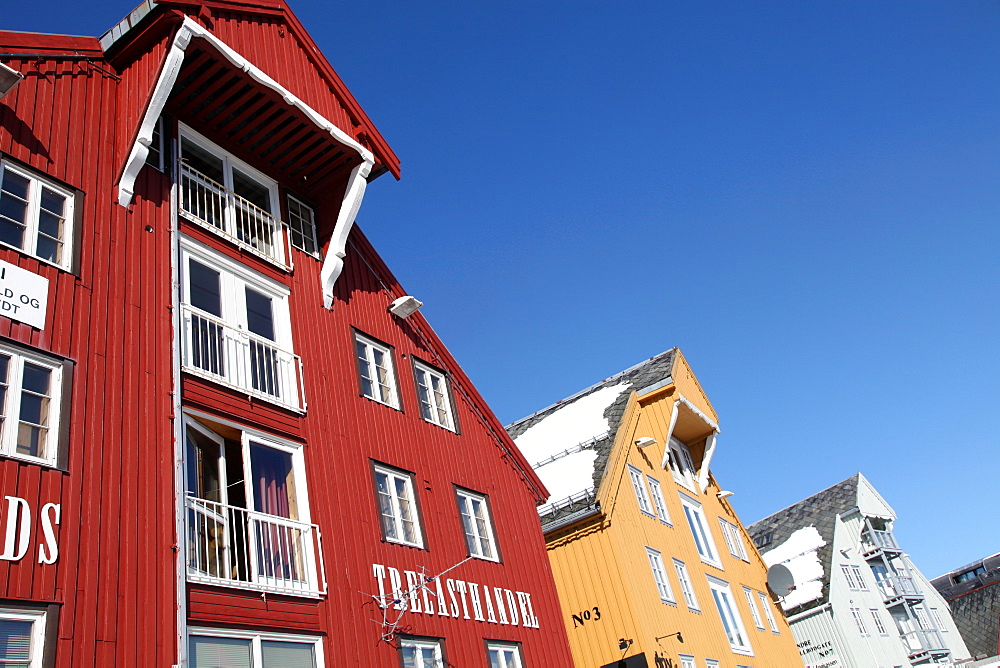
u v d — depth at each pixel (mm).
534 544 16812
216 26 13250
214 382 11266
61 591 8156
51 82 11461
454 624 13188
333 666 10562
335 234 15266
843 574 38000
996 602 49219
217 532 10820
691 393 27938
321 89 15453
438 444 15680
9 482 8242
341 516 12164
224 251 13000
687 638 20719
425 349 17172
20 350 9094
